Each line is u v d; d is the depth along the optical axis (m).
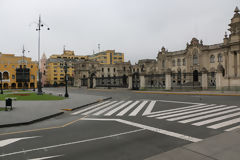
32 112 11.32
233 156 4.36
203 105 13.85
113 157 4.71
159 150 5.15
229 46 36.53
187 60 59.59
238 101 16.34
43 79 113.00
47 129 7.72
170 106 13.70
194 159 4.24
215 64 51.75
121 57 111.25
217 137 5.92
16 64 71.69
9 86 65.94
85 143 5.84
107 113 11.41
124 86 44.00
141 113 11.05
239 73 33.72
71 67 103.88
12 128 7.93
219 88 31.12
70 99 19.80
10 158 4.75
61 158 4.71
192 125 7.84
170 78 34.97
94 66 83.38
